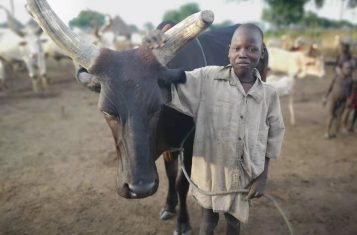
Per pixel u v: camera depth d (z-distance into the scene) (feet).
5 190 14.17
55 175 15.55
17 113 26.22
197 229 11.59
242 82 7.00
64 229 11.64
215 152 7.19
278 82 23.67
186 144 8.87
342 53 33.53
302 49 39.42
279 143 7.28
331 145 19.40
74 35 6.78
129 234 11.37
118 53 6.86
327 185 14.65
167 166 11.27
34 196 13.73
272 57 31.50
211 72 7.17
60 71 49.01
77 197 13.65
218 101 6.97
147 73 6.61
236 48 6.66
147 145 6.47
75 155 17.87
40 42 34.96
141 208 12.91
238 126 6.93
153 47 6.75
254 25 6.82
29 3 6.52
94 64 6.60
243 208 7.41
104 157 17.57
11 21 37.14
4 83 34.71
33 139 20.33
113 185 14.64
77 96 32.94
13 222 12.01
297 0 53.52
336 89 19.67
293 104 29.30
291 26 85.56
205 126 7.24
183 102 7.26
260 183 7.20
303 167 16.40
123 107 6.41
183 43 6.82
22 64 41.78
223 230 11.43
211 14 6.52
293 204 13.11
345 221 12.06
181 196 10.62
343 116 25.32
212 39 11.44
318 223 11.93
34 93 33.86
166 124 8.24
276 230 11.52
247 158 6.98
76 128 22.54
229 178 7.23
